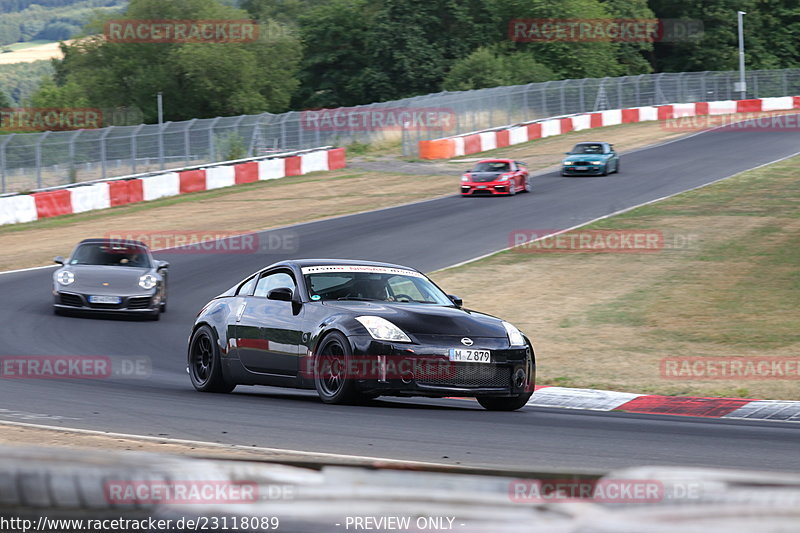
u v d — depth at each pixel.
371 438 19.41
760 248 67.62
